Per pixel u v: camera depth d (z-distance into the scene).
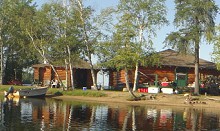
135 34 49.88
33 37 59.16
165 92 55.62
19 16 65.00
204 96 52.66
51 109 37.25
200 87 60.50
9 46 74.25
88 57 58.00
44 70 69.94
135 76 57.06
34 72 71.62
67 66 60.38
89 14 56.72
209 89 59.75
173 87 58.59
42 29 56.94
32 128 25.56
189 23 55.28
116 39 50.12
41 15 55.78
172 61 64.00
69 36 55.69
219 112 40.06
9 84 72.31
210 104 47.56
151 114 35.69
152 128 27.48
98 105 43.41
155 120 31.56
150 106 44.50
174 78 63.62
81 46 58.00
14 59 79.12
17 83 72.06
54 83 64.44
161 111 38.88
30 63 82.81
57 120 29.52
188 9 54.22
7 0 68.00
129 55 48.75
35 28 56.78
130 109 39.75
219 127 28.94
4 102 44.28
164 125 29.06
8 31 69.38
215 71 66.50
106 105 43.66
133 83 62.91
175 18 55.53
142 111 38.06
